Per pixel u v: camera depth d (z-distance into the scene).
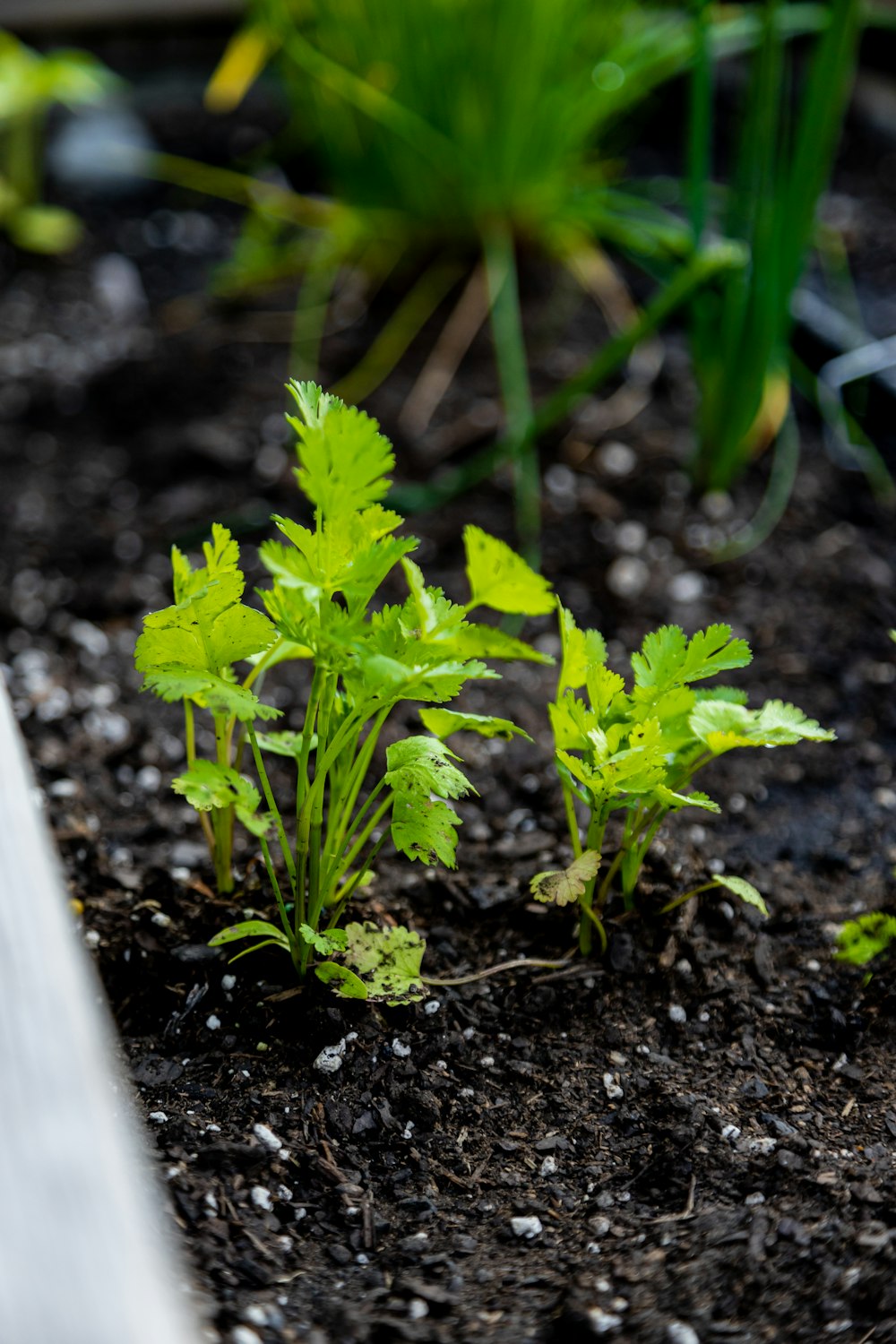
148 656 0.76
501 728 0.78
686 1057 0.79
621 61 1.00
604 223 1.02
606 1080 0.78
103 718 0.91
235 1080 0.77
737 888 0.79
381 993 0.78
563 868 0.84
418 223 1.12
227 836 0.81
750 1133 0.77
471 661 0.76
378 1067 0.78
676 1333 0.72
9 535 0.99
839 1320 0.72
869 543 0.96
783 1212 0.75
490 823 0.86
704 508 0.98
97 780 0.88
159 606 0.96
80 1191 0.65
